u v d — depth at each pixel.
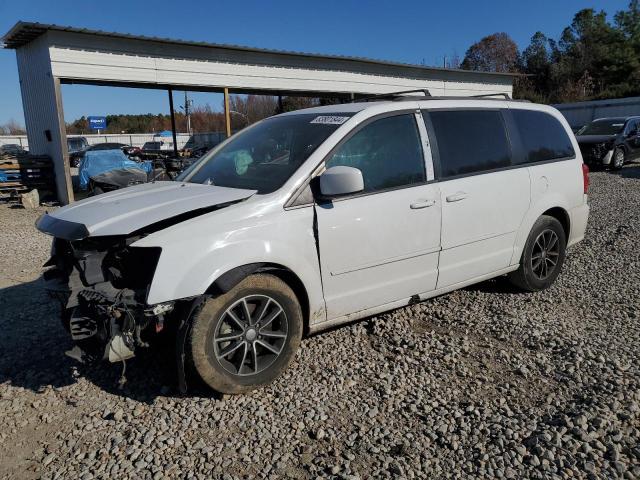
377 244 3.77
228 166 4.09
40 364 3.88
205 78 15.27
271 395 3.36
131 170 10.26
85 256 3.20
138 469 2.69
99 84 14.35
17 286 5.87
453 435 2.91
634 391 3.25
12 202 14.00
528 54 59.78
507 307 4.72
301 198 3.47
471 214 4.30
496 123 4.67
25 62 14.60
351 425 3.03
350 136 3.74
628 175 14.89
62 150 13.20
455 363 3.72
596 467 2.61
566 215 5.25
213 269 3.09
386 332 4.23
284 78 16.97
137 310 3.04
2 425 3.13
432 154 4.12
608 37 54.62
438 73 21.34
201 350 3.11
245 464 2.72
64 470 2.71
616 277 5.52
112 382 3.58
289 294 3.43
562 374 3.53
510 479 2.55
